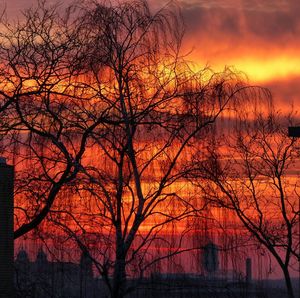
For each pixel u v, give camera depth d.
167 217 22.88
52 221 22.38
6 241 20.66
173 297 22.70
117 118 22.89
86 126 23.03
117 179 22.81
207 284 23.12
